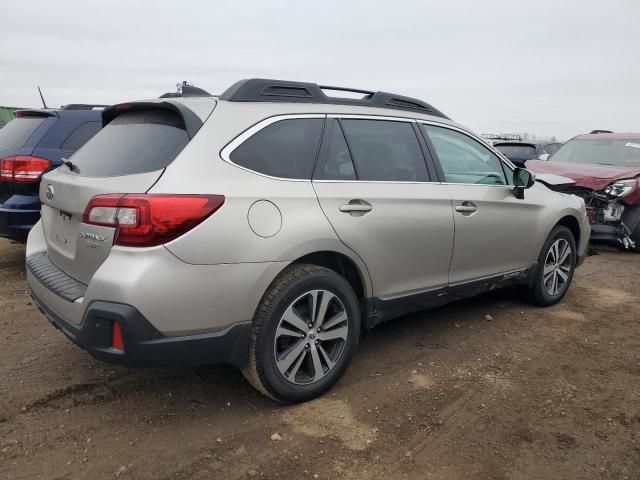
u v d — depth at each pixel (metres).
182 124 2.94
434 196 3.77
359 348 3.99
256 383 2.97
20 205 5.30
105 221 2.64
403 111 3.91
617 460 2.70
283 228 2.90
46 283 3.06
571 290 5.75
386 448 2.75
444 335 4.29
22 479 2.45
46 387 3.28
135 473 2.51
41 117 5.72
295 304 3.04
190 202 2.61
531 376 3.60
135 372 3.51
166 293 2.54
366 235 3.29
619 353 4.03
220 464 2.59
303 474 2.53
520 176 4.42
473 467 2.61
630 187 7.60
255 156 2.98
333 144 3.36
